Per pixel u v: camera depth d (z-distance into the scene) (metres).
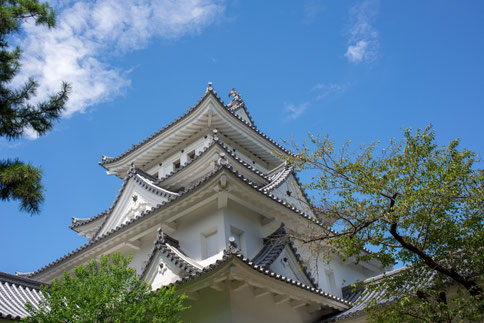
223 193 16.23
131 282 12.07
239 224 17.48
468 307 10.77
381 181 12.14
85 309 10.74
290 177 22.38
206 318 14.86
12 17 11.34
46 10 11.77
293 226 19.23
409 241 12.17
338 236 12.83
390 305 12.68
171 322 11.41
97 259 19.47
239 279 14.10
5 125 10.95
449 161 12.06
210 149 19.48
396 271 19.16
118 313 10.88
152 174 26.31
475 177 11.62
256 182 21.17
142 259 18.84
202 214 17.69
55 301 11.09
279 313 16.41
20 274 21.33
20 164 10.27
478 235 11.55
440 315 10.97
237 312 14.61
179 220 18.28
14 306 14.48
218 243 16.66
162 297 11.63
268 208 18.11
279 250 16.73
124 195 21.44
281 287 15.31
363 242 12.35
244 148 26.12
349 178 12.55
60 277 20.58
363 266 23.25
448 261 12.20
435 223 11.91
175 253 16.42
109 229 21.39
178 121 24.42
